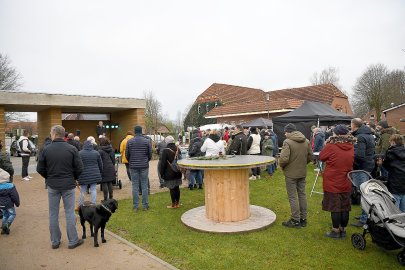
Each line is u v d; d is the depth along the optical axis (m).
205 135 11.91
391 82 39.72
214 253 4.74
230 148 9.98
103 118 21.53
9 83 34.81
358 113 42.31
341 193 5.08
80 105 16.58
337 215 5.12
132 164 7.16
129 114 19.52
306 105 15.78
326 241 5.11
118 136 20.95
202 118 38.44
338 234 5.23
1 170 5.85
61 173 4.97
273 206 7.33
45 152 4.95
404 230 4.11
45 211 7.50
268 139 11.45
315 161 13.09
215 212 6.12
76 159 5.09
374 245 4.91
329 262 4.34
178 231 5.79
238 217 6.07
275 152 12.64
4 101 14.44
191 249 4.93
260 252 4.74
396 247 4.30
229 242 5.18
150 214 6.96
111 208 5.18
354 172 5.36
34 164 18.95
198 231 5.73
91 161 6.93
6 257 4.78
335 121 15.96
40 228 6.18
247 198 6.25
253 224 5.86
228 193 6.02
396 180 5.14
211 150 8.42
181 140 21.72
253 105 30.17
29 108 17.16
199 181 9.70
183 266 4.36
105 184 7.90
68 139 8.66
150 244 5.20
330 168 5.11
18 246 5.23
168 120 47.06
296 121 15.12
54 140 5.04
